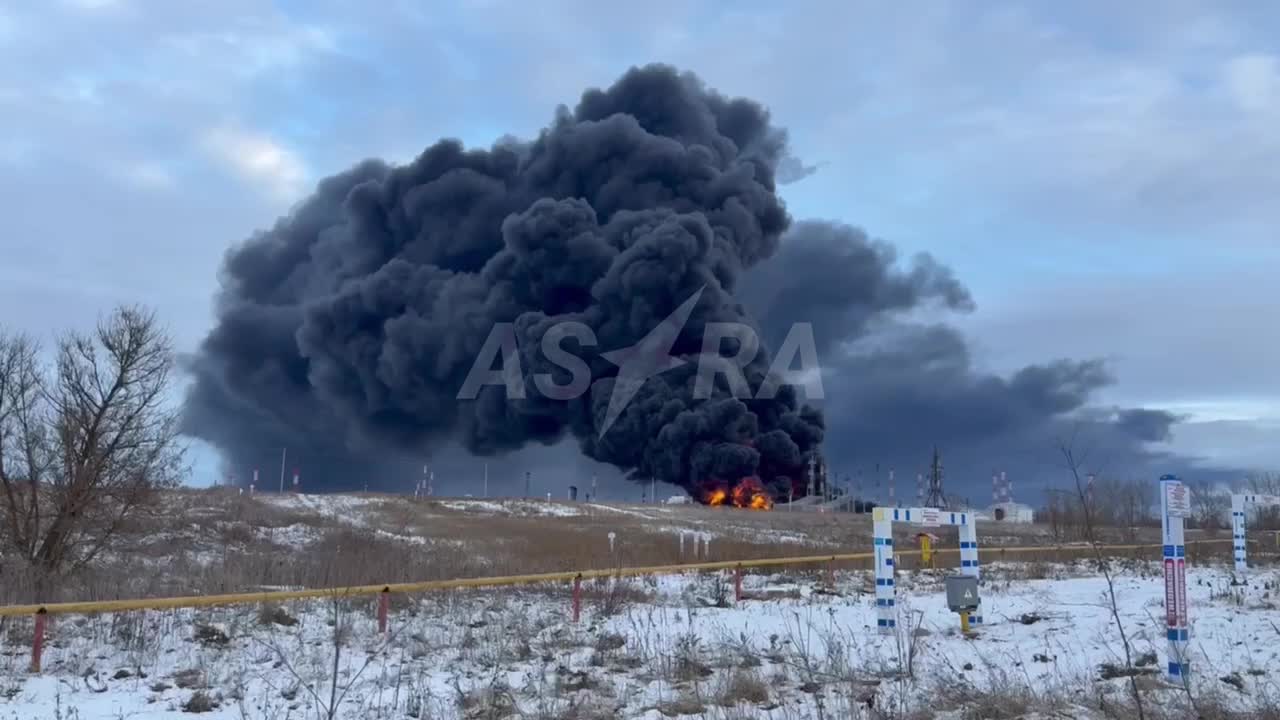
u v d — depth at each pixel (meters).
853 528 38.53
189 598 11.41
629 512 45.72
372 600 14.67
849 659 9.73
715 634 11.76
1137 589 15.12
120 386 17.11
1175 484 8.36
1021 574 18.92
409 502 43.47
